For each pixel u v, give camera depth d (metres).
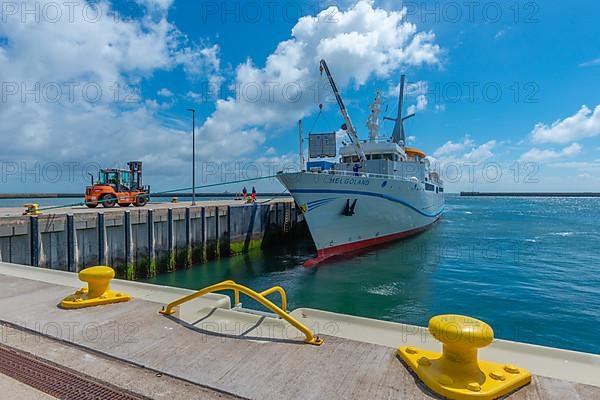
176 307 3.60
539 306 10.92
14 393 2.25
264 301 2.94
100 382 2.30
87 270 3.88
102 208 20.77
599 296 11.95
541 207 82.69
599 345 8.21
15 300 3.94
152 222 17.14
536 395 2.01
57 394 2.23
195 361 2.50
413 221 23.98
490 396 1.93
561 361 2.45
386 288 13.18
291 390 2.12
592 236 27.56
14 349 2.77
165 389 2.19
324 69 20.64
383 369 2.33
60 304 3.73
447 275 15.05
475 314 10.30
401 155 24.52
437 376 2.10
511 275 15.02
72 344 2.81
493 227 34.72
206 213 20.88
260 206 26.09
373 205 19.19
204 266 19.52
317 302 11.81
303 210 16.47
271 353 2.60
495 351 2.61
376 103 23.89
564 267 16.61
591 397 1.99
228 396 2.10
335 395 2.06
